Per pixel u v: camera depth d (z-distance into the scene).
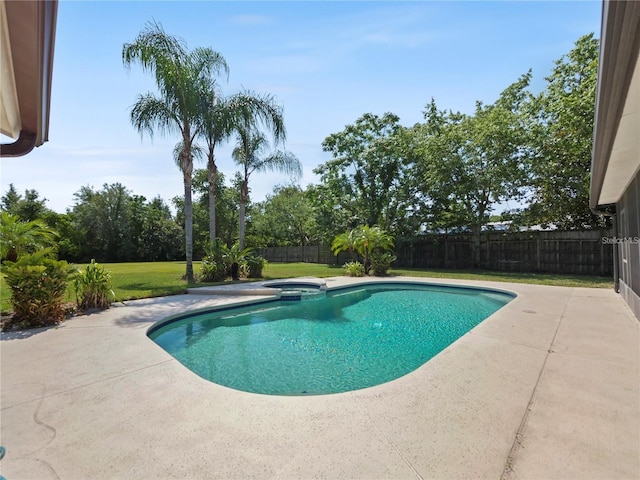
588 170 11.41
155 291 8.80
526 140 12.79
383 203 18.41
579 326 4.99
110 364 3.56
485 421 2.34
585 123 10.48
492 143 13.44
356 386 3.72
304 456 1.98
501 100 14.51
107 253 29.53
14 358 3.75
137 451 2.04
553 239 13.03
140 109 10.35
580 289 8.74
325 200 19.95
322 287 9.82
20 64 1.58
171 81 10.05
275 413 2.50
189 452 2.03
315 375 4.05
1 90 1.79
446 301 8.78
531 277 11.68
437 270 14.98
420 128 17.12
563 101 11.29
